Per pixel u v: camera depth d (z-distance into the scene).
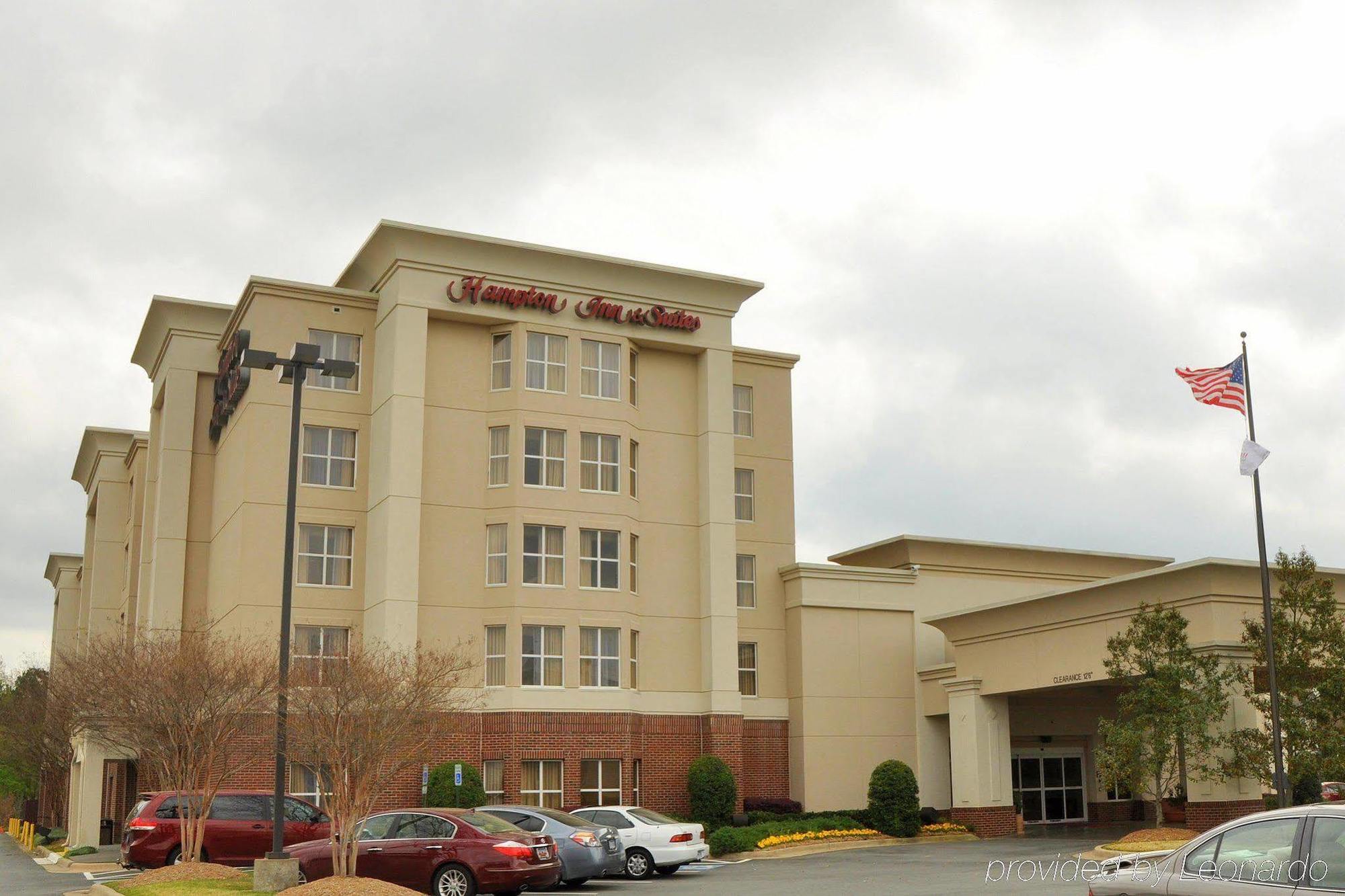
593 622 41.72
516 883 22.25
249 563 39.72
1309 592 32.41
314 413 41.41
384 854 22.66
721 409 45.59
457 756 39.28
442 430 41.69
